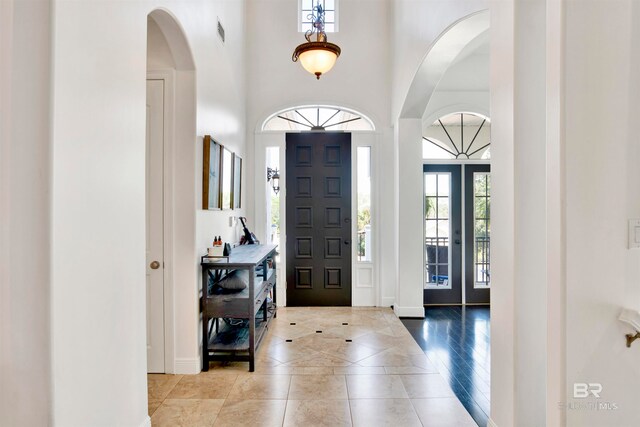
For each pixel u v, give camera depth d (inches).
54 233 54.2
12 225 53.7
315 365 122.0
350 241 197.6
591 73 57.8
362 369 119.0
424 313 180.1
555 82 59.1
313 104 197.0
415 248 179.3
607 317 57.8
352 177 197.3
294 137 197.9
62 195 55.7
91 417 62.8
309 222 198.1
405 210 179.9
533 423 72.3
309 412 93.3
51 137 53.7
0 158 53.7
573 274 57.7
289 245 197.8
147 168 113.3
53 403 54.4
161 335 115.1
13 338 54.0
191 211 113.4
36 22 53.6
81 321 60.1
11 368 54.2
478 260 204.2
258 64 197.2
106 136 66.4
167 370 115.1
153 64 111.8
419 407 95.9
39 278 53.7
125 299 72.8
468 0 104.3
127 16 73.6
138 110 77.9
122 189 71.7
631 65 58.4
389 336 150.8
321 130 198.5
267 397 100.7
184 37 103.9
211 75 129.3
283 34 197.9
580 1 57.8
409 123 180.2
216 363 123.2
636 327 55.7
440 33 120.3
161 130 113.0
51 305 54.0
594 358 57.8
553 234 59.7
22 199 53.7
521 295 72.0
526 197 71.7
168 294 114.3
